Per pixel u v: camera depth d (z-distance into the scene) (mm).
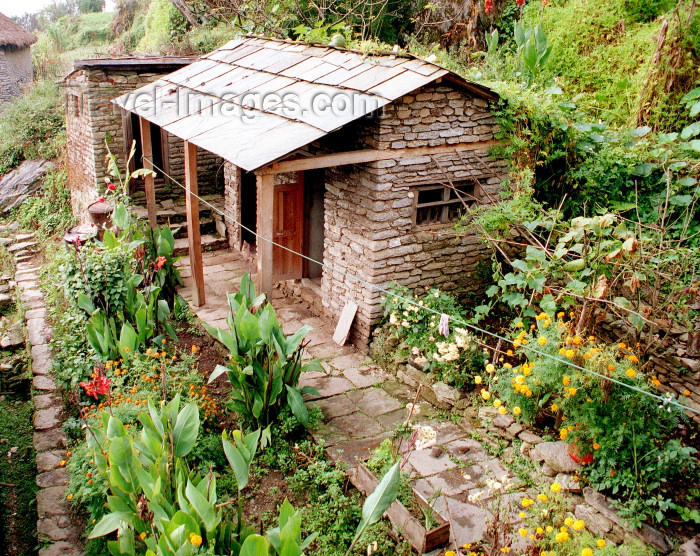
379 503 3904
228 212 11016
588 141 7602
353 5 12641
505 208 6637
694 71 7891
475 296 7965
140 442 4688
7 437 7426
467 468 5426
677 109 8016
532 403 5375
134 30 21719
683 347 5938
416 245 7332
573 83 10273
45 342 9047
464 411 6102
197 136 7160
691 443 5156
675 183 6875
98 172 11492
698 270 6062
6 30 20859
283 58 8703
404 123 6727
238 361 5820
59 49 25016
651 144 7535
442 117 6949
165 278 8836
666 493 4609
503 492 5023
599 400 4672
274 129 6648
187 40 15406
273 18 12391
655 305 5645
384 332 7254
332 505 5105
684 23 7793
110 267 7426
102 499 5266
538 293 6773
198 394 6594
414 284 7500
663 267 6016
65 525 5523
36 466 6652
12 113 16312
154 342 7613
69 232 9844
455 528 4727
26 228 14055
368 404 6480
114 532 5199
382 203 6926
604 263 5574
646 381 5016
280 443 5891
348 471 5387
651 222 7090
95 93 11047
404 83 6531
